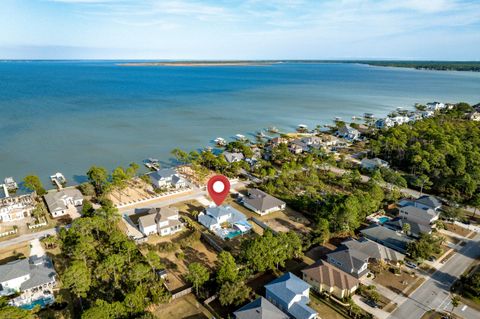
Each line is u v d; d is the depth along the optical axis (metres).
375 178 110.50
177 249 76.56
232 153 142.50
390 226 86.31
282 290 58.31
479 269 70.00
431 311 58.03
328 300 60.78
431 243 74.62
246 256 66.69
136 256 69.75
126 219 89.88
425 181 110.00
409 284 65.38
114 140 168.00
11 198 95.50
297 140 165.00
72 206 97.62
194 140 172.50
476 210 98.06
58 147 154.88
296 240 71.75
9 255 72.94
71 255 71.56
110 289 60.84
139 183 116.69
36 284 60.84
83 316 47.84
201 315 56.41
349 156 149.88
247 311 53.06
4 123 194.12
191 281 61.69
